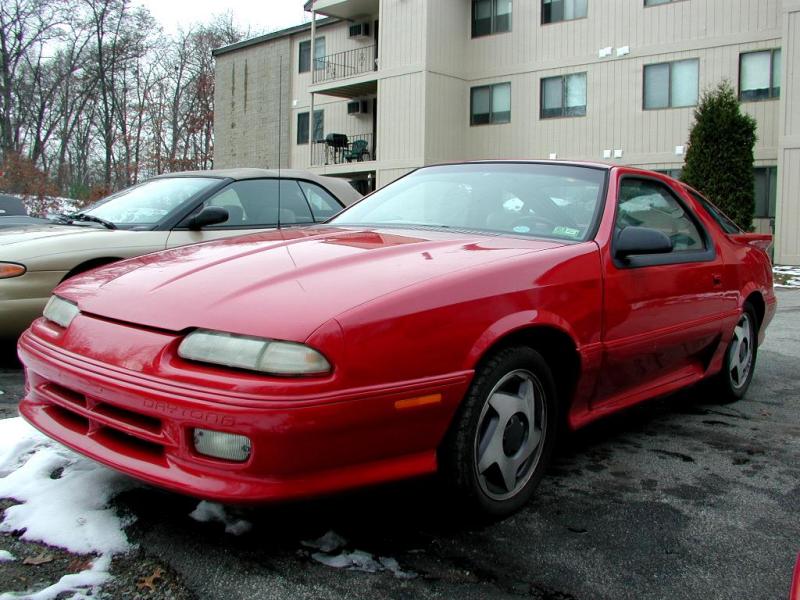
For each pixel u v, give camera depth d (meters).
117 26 43.75
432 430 2.47
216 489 2.16
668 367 3.85
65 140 43.06
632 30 19.75
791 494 3.18
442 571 2.38
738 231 4.93
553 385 2.96
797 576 1.65
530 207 3.55
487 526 2.74
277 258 2.79
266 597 2.18
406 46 22.36
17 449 3.19
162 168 43.12
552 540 2.64
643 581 2.38
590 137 20.64
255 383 2.14
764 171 18.09
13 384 4.50
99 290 2.75
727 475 3.40
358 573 2.34
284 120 29.00
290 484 2.19
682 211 4.16
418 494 2.97
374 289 2.43
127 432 2.35
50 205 24.08
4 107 40.03
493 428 2.71
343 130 26.62
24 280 4.72
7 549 2.39
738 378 4.76
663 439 3.96
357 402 2.22
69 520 2.58
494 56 22.42
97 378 2.39
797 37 16.92
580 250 3.14
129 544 2.45
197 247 3.23
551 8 21.22
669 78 19.25
